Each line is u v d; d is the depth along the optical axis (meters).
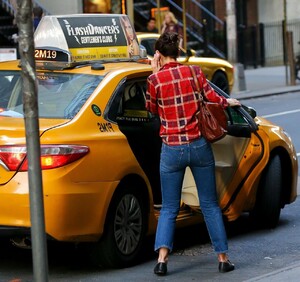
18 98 9.55
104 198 8.89
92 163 8.77
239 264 9.45
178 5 37.72
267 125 11.20
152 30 28.31
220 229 9.00
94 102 9.21
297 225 11.56
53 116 9.07
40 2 28.69
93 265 9.49
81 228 8.72
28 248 9.30
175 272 9.13
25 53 6.25
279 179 11.02
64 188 8.51
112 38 10.46
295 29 43.84
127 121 9.84
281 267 9.26
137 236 9.49
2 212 8.53
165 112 8.78
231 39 30.52
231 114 10.34
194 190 9.74
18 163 8.50
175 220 8.99
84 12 28.58
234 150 10.32
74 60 9.95
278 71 40.00
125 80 9.71
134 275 9.04
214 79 23.73
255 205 11.06
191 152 8.73
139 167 9.39
